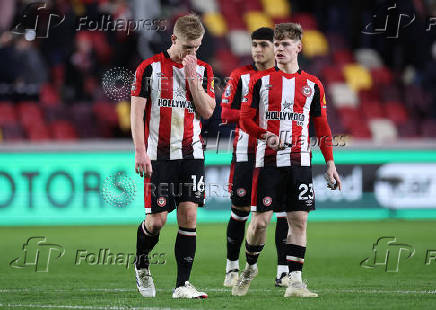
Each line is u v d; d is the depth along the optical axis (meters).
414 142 49.12
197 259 31.78
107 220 45.62
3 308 19.05
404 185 48.59
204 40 52.88
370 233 41.34
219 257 32.34
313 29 68.50
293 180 21.12
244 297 21.09
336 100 64.12
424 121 61.16
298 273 21.16
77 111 54.41
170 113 20.94
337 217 47.84
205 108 20.77
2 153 44.44
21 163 44.62
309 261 31.22
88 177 45.38
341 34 67.75
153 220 21.00
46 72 55.22
